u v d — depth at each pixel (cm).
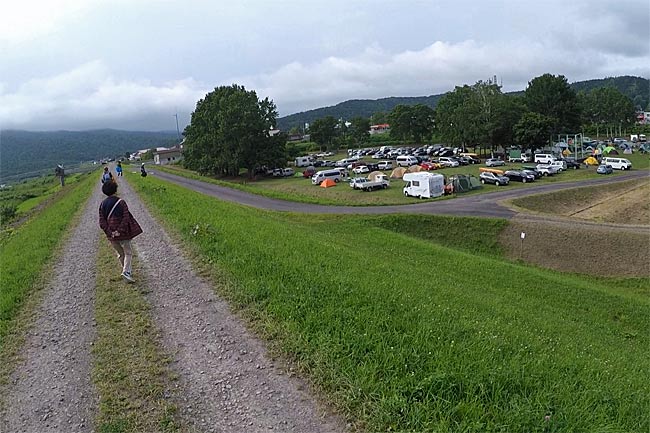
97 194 3244
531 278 2261
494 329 796
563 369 649
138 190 3175
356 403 511
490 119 8562
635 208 4025
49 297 918
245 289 860
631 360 1164
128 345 683
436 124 11838
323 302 783
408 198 4803
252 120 8212
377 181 5559
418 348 611
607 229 3133
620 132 13838
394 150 10750
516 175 5553
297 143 15525
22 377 616
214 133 8469
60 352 678
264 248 1208
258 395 543
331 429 480
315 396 536
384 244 2861
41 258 1241
